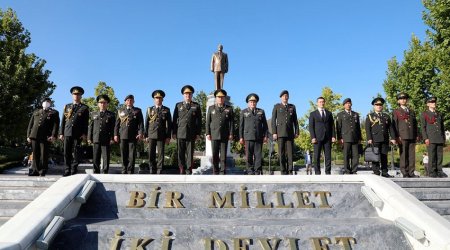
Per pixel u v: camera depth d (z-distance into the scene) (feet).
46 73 88.43
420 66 90.12
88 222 17.80
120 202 20.03
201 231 17.24
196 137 31.07
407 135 31.68
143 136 31.60
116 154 105.29
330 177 22.40
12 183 25.98
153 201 20.13
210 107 31.63
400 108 32.73
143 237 16.83
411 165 31.96
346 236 17.65
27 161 69.46
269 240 17.16
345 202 21.06
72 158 31.17
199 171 44.42
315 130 31.42
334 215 20.29
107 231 16.89
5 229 14.70
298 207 20.47
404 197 19.48
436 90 71.31
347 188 21.98
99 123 31.27
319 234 17.62
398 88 96.48
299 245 17.13
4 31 86.74
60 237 16.25
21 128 83.35
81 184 20.08
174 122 31.01
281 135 31.09
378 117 32.04
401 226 17.65
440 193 25.98
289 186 21.76
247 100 31.73
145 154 103.55
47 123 30.66
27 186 25.95
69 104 31.07
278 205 20.47
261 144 31.32
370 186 21.79
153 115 31.07
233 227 17.48
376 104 32.35
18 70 80.53
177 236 16.99
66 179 20.68
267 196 21.02
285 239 17.29
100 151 31.37
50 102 31.40
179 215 19.56
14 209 21.77
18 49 85.87
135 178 21.31
